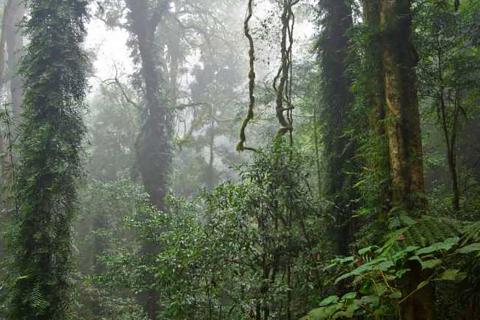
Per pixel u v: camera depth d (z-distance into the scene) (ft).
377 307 10.20
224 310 22.06
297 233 22.93
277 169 22.84
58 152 30.27
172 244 22.65
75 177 32.40
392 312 13.75
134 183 55.11
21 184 30.09
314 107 37.01
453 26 20.29
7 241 30.27
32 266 28.55
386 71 16.48
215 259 20.65
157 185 48.78
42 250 28.55
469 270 12.12
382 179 17.11
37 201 29.32
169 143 51.11
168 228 27.45
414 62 16.60
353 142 26.63
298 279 23.20
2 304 30.40
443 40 20.83
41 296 27.76
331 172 27.48
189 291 20.61
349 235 24.85
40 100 30.83
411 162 15.43
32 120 30.73
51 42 31.37
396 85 16.11
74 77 32.32
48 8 31.71
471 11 22.25
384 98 18.12
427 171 37.73
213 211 22.90
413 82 16.25
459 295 14.52
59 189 30.09
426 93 21.15
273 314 22.22
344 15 29.04
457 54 22.08
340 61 28.40
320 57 30.48
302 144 40.24
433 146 36.22
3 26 56.39
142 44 51.29
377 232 17.03
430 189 36.81
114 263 28.63
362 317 14.97
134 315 38.06
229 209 21.57
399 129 15.74
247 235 21.22
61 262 29.81
